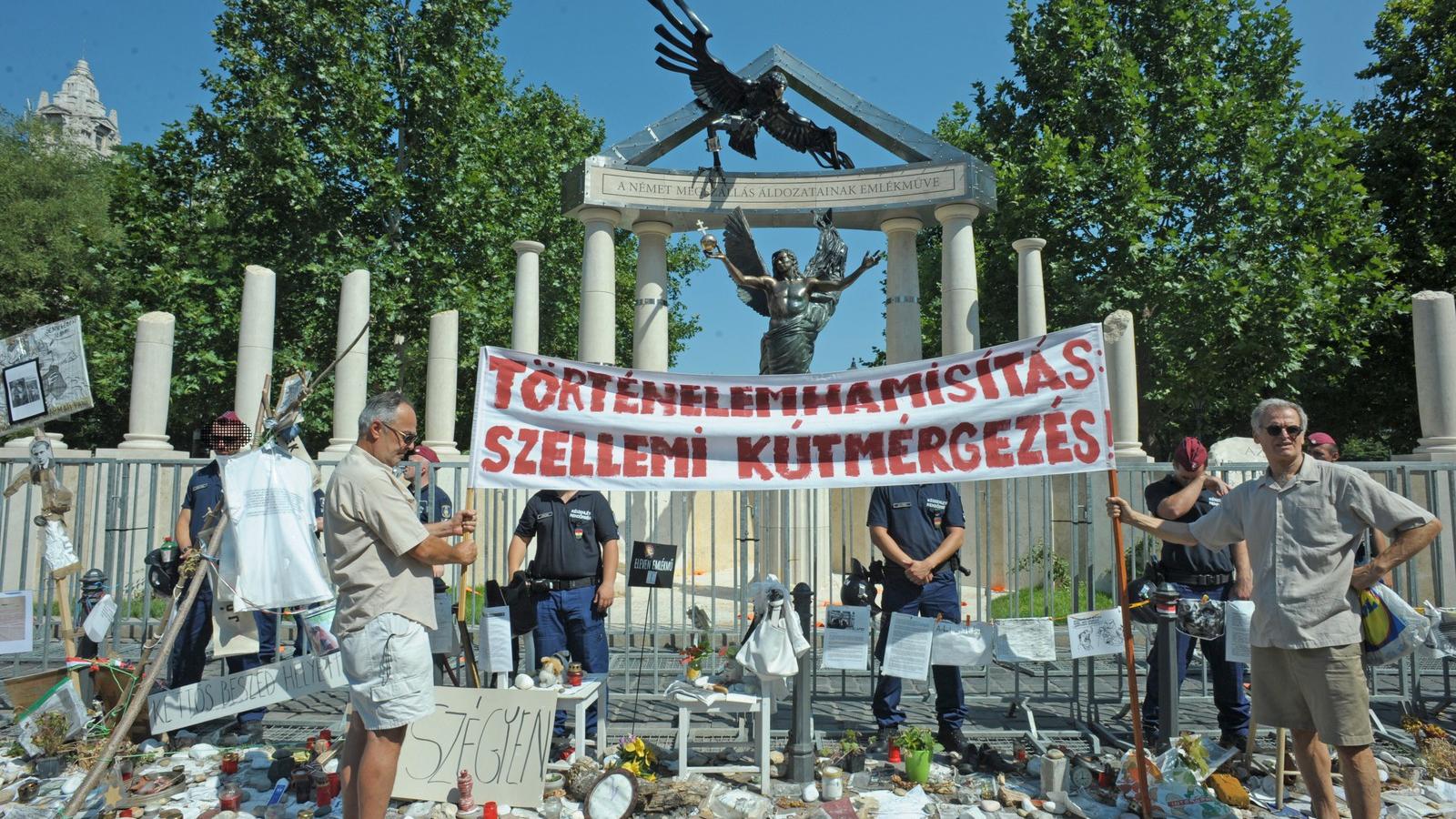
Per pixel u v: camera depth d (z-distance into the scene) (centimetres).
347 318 1338
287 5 2123
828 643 557
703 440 539
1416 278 2120
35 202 2711
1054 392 523
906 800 491
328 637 552
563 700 518
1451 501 707
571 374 542
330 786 479
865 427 538
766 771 500
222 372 2117
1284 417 426
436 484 698
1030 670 830
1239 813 472
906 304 1416
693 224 1442
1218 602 566
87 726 564
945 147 1341
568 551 560
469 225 2331
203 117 2170
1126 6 2148
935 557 550
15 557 1072
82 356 605
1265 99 2098
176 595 522
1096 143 2120
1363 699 404
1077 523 711
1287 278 1827
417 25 2277
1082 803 494
